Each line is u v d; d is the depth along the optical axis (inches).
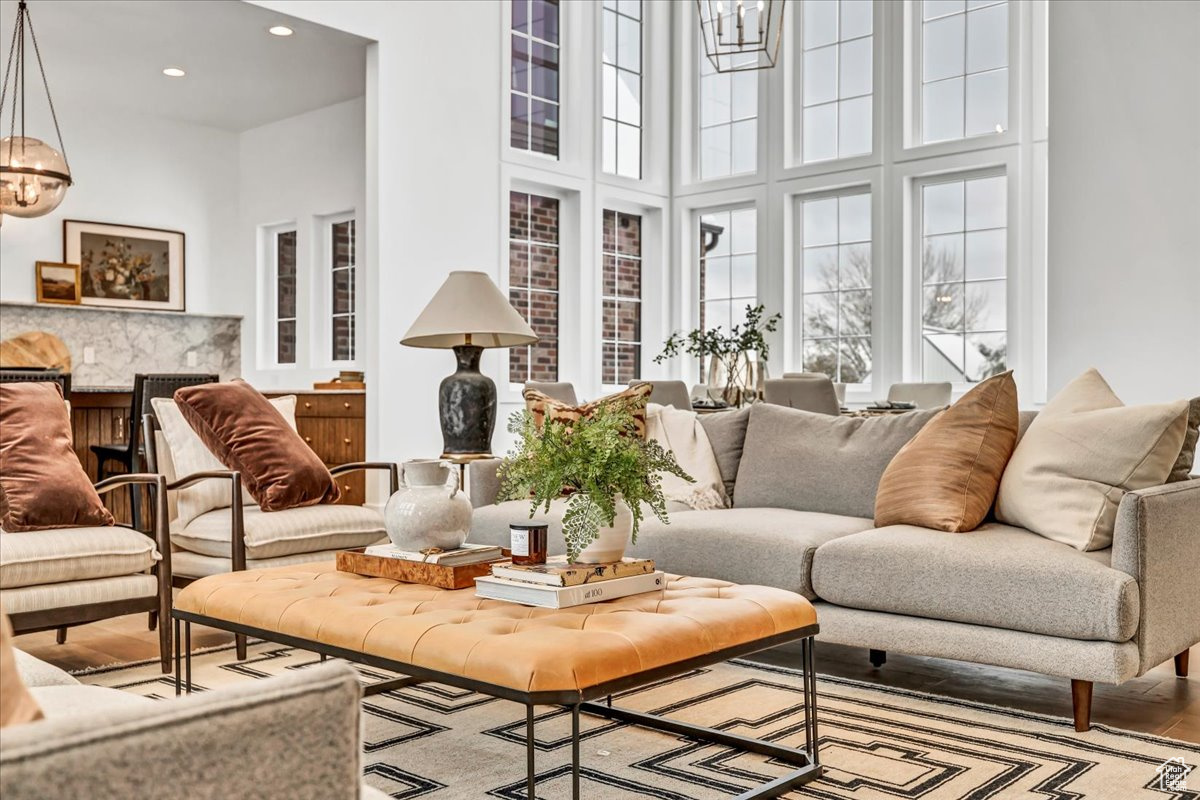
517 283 313.9
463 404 214.5
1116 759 92.5
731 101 350.9
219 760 31.6
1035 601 102.3
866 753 94.6
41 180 172.4
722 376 265.4
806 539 122.9
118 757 29.5
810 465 148.4
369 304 256.8
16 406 130.5
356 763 35.2
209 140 331.3
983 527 120.7
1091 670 98.7
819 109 331.9
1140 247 218.5
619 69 348.5
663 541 133.9
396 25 259.4
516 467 94.4
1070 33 226.8
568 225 327.9
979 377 300.4
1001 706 109.7
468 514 102.2
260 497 146.9
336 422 268.7
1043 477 113.1
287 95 300.4
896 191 310.8
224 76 281.9
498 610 85.6
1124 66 220.2
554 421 95.3
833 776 88.7
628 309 354.3
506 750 96.3
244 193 338.0
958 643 108.3
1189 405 108.1
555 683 68.9
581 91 326.6
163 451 154.0
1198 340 211.9
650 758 94.0
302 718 33.7
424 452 265.3
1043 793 84.4
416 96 265.1
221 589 98.3
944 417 125.3
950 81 305.1
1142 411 108.6
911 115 310.2
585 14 329.7
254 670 128.6
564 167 318.7
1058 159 228.7
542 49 318.7
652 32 354.9
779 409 158.4
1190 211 212.7
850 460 144.6
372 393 255.9
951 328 305.9
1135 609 98.4
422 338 219.5
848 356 327.3
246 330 336.5
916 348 312.0
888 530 120.3
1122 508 100.3
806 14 335.0
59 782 28.3
